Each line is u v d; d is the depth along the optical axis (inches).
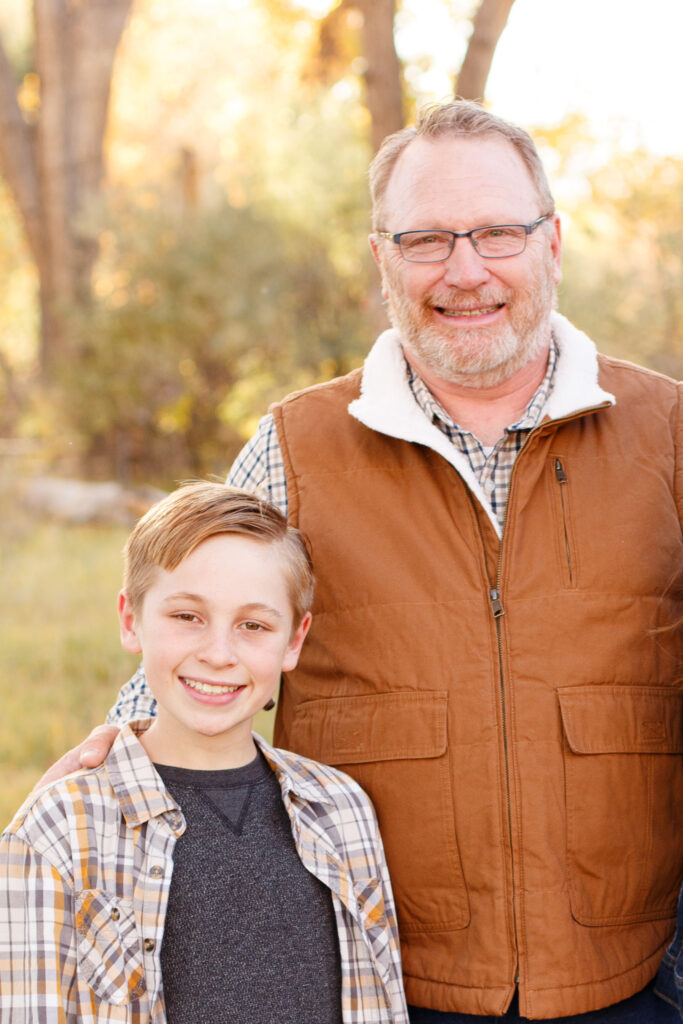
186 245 500.4
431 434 85.5
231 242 487.8
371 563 85.7
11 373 692.7
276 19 523.2
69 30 573.9
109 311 517.7
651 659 84.1
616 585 83.7
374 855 81.4
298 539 82.2
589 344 90.7
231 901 73.8
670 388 91.2
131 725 80.7
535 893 79.6
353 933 78.0
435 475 86.6
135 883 71.9
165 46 734.5
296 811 78.2
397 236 88.4
